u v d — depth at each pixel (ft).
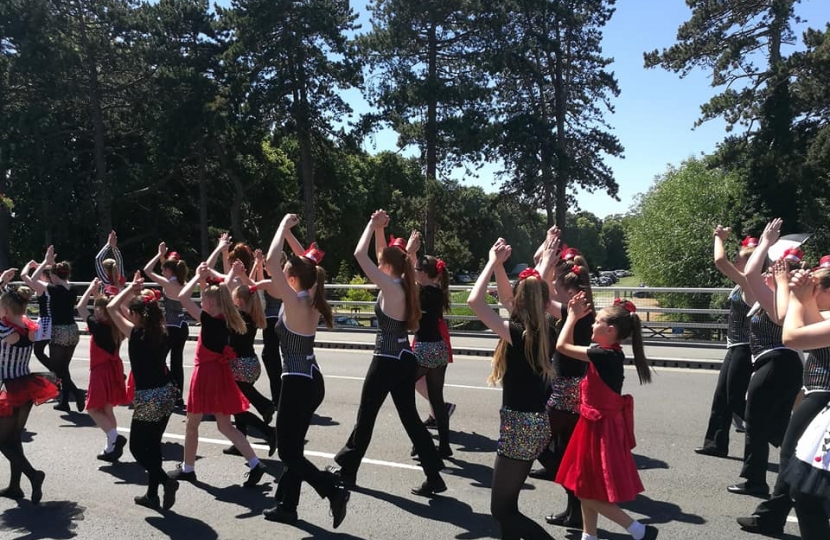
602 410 13.78
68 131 103.50
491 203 103.76
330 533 16.01
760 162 75.56
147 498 17.57
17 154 97.60
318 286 16.48
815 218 76.13
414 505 17.78
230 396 19.17
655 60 78.64
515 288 13.91
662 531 16.06
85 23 99.19
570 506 16.40
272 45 95.96
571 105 104.78
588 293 16.94
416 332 21.54
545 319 13.20
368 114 96.53
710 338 52.60
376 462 21.29
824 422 11.25
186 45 105.09
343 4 99.96
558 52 96.53
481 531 16.10
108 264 27.81
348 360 42.24
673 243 74.59
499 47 91.20
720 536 15.78
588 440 13.83
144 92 103.65
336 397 30.86
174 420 27.17
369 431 18.58
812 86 73.61
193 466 19.62
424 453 18.25
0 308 17.93
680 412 27.96
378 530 16.19
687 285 72.79
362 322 63.93
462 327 57.36
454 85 90.17
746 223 75.72
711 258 72.38
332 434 24.52
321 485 15.90
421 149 96.89
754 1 74.74
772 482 19.66
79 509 17.57
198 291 66.54
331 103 99.76
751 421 18.25
